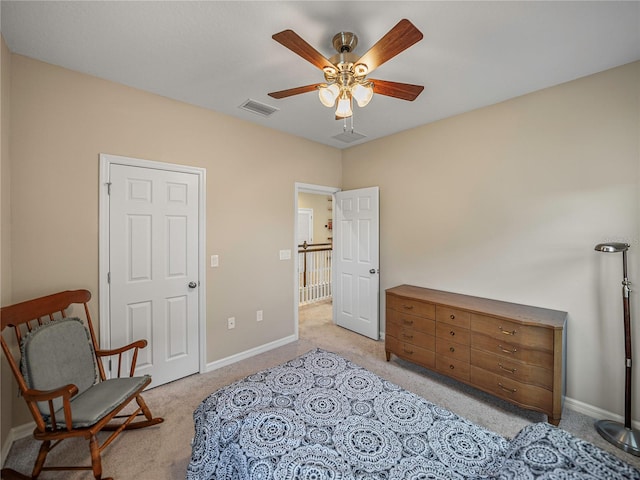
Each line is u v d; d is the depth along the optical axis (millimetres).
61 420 1524
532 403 2012
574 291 2193
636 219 1947
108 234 2248
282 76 2178
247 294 3105
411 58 1923
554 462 922
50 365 1663
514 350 2080
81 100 2117
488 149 2646
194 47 1827
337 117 1850
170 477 1598
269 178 3271
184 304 2660
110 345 2270
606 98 2045
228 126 2912
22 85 1896
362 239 3752
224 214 2906
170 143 2541
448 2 1446
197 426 1416
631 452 1752
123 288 2328
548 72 2086
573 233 2195
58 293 1882
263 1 1446
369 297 3662
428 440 1197
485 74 2115
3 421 1719
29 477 1562
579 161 2162
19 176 1890
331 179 3979
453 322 2436
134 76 2172
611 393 2047
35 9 1482
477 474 1020
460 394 2408
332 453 1125
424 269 3174
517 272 2484
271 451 1142
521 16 1539
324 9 1501
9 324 1565
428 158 3113
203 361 2770
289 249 3500
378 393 1546
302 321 4371
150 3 1459
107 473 1616
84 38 1731
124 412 2158
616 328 2025
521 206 2455
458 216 2873
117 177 2279
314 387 1600
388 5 1470
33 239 1945
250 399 1482
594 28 1622
